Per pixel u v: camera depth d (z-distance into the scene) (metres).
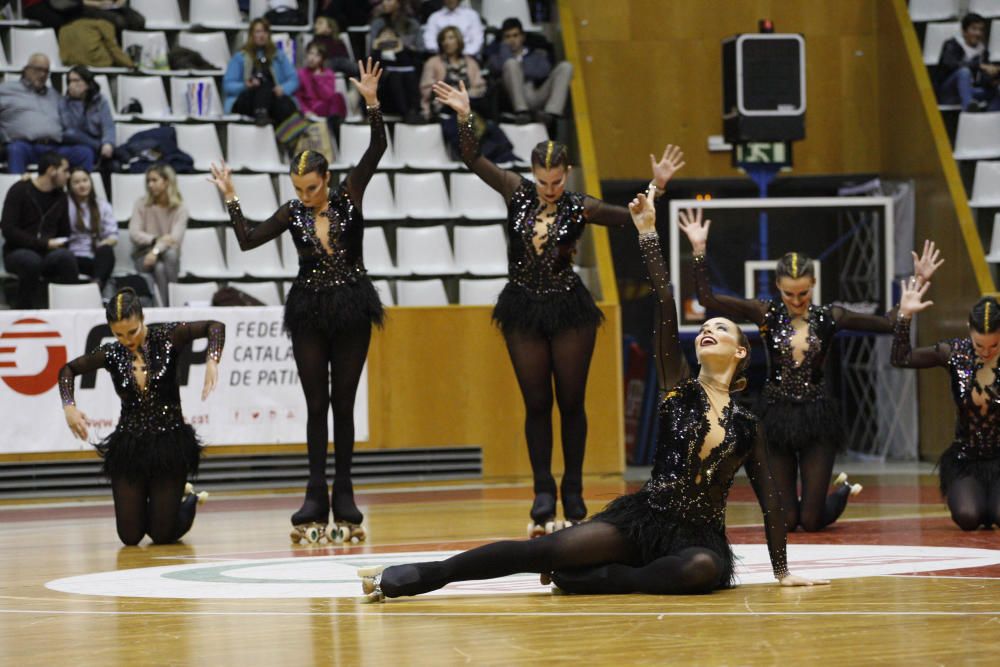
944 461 11.93
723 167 23.55
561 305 10.66
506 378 18.47
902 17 22.62
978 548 9.93
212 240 19.58
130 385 11.50
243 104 20.81
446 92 10.86
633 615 6.64
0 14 21.27
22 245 18.00
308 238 11.37
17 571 9.75
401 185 20.62
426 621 6.62
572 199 10.63
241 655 5.82
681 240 20.20
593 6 23.34
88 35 20.88
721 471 7.44
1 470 16.75
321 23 21.45
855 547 10.11
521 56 22.11
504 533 11.85
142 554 10.83
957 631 6.07
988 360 11.59
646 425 21.36
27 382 16.80
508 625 6.42
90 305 17.92
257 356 17.47
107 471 11.58
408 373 18.23
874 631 6.09
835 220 20.52
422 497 16.23
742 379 7.77
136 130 20.53
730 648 5.68
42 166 18.16
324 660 5.62
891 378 21.16
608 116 23.31
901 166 22.38
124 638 6.38
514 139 21.58
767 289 20.36
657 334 7.88
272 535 12.25
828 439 11.52
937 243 20.78
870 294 20.34
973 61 21.98
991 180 20.88
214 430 17.31
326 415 11.65
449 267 20.12
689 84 23.52
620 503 7.61
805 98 21.34
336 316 11.38
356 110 21.70
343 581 8.50
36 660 5.86
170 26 22.06
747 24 23.52
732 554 7.63
